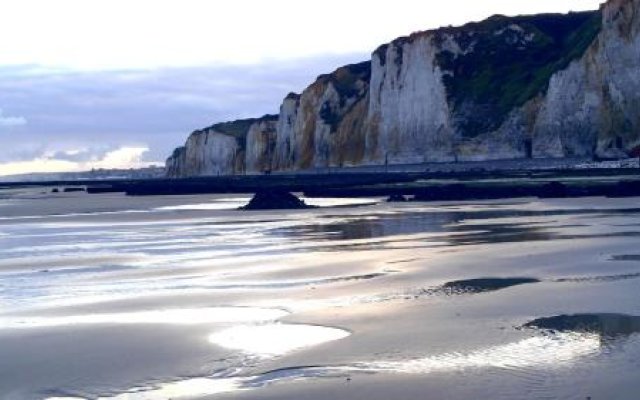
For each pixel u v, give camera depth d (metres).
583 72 98.56
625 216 45.97
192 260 33.38
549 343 16.34
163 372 15.48
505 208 57.09
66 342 18.19
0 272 31.19
